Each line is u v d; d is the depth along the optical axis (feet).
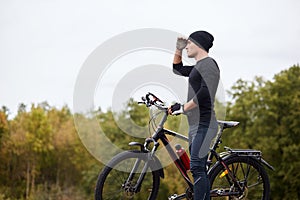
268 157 100.73
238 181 17.51
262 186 17.78
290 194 97.45
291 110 100.58
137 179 16.70
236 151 17.39
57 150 117.50
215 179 17.40
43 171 116.67
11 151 113.91
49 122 119.55
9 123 116.78
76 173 117.50
